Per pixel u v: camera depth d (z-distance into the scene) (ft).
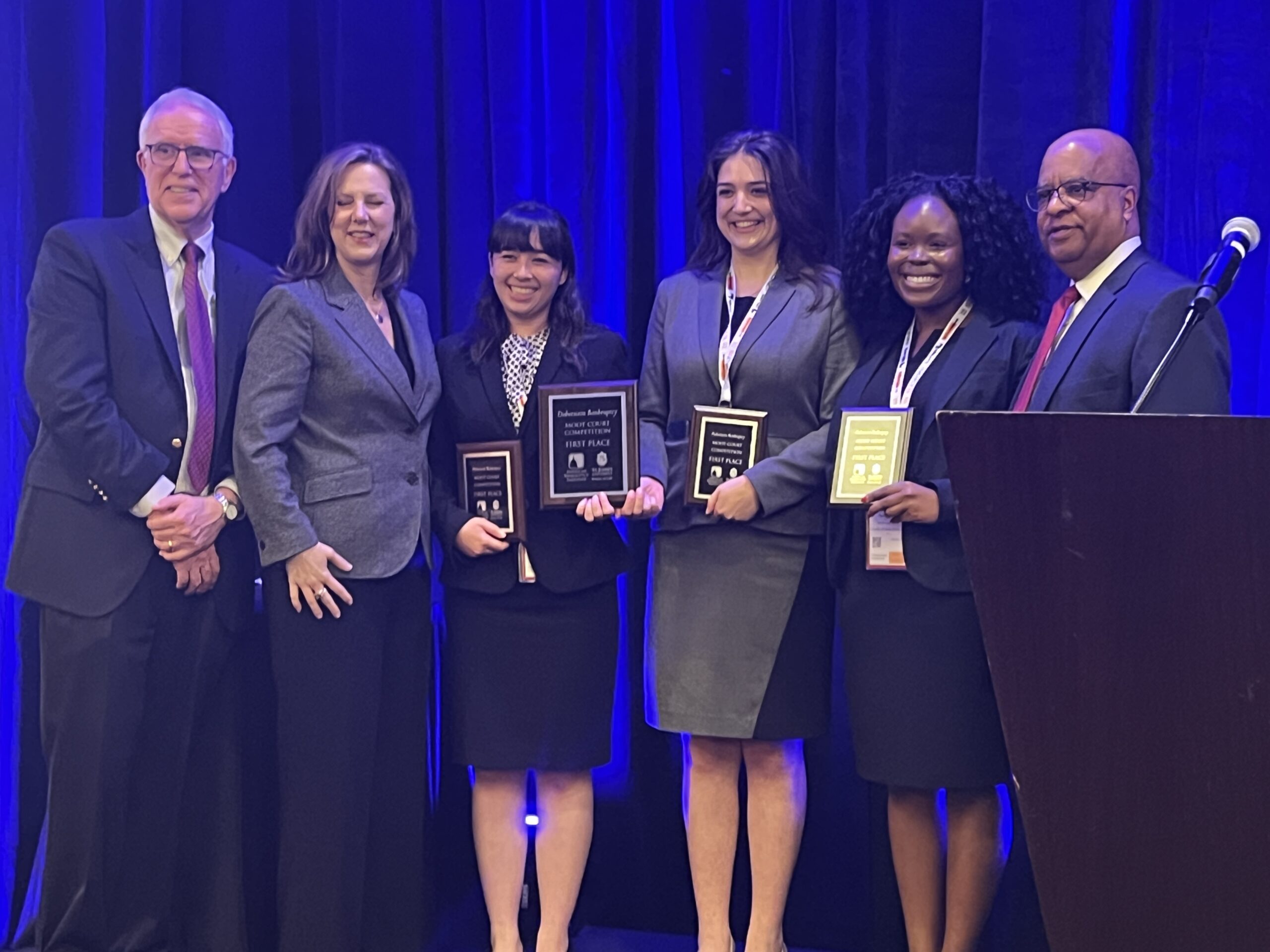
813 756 9.32
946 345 7.59
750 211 7.98
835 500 7.36
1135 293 6.89
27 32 9.81
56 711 7.98
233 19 10.03
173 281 8.28
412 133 9.68
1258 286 8.23
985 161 8.46
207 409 8.07
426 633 8.16
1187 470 4.18
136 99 10.09
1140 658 4.28
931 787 7.20
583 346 8.15
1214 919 4.23
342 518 7.60
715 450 7.86
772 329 7.95
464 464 7.96
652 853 9.66
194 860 8.66
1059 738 4.38
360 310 7.82
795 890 9.36
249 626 8.41
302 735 7.59
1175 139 8.31
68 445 7.80
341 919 7.61
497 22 9.54
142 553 7.96
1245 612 4.13
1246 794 4.16
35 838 9.70
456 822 9.74
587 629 8.02
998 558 4.44
